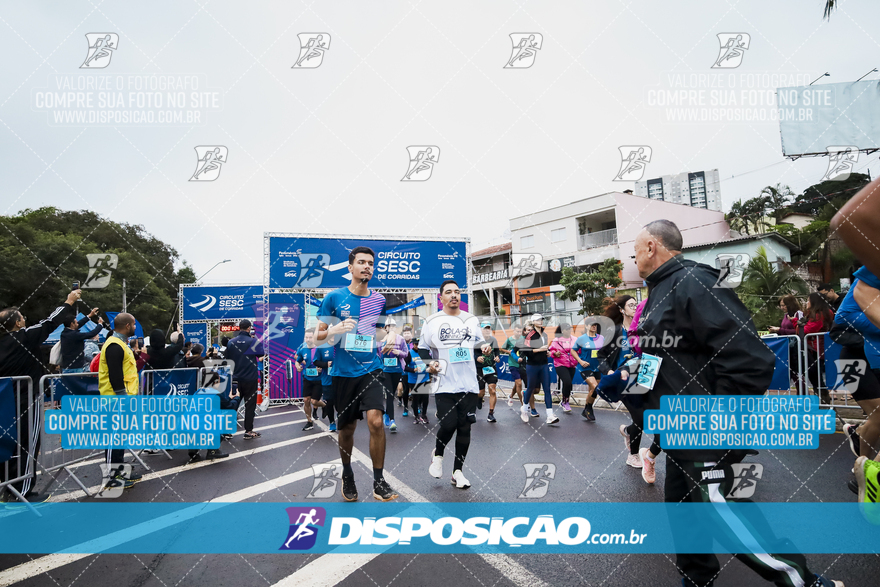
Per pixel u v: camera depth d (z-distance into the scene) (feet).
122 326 13.70
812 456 13.17
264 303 37.17
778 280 60.29
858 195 2.32
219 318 50.85
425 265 39.52
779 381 19.51
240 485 12.64
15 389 11.57
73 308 13.91
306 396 23.17
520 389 29.68
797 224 75.36
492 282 94.79
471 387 12.20
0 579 7.27
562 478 12.29
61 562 7.87
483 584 6.82
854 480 10.82
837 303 17.65
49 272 62.44
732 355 5.23
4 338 11.96
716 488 5.29
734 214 86.89
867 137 32.07
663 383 5.85
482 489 11.51
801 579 4.92
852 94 32.35
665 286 6.06
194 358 21.58
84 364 22.76
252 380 21.08
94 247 68.44
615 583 6.73
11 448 11.36
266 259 36.81
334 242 37.96
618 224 83.46
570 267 79.82
